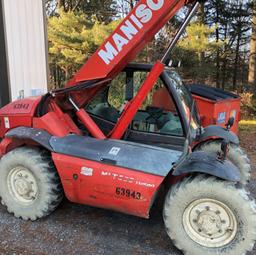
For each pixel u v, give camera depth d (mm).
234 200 2643
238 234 2688
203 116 5516
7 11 5695
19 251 2854
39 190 3279
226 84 16578
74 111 3682
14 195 3436
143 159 2916
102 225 3342
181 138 3299
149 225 3369
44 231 3189
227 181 2699
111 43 3250
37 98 3748
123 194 2912
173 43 3121
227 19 14969
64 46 12797
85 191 3076
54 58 13695
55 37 12492
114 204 2988
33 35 6430
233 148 4086
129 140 3477
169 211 2840
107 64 3299
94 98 3621
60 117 3494
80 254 2838
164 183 3176
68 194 3188
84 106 3621
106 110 3605
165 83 3287
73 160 3080
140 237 3146
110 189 2949
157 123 3383
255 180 4684
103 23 12484
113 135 3316
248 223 2637
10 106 3729
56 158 3141
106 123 3588
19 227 3250
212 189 2684
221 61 15977
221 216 2746
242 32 15383
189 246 2824
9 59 5805
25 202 3398
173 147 3330
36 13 6484
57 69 16516
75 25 12914
